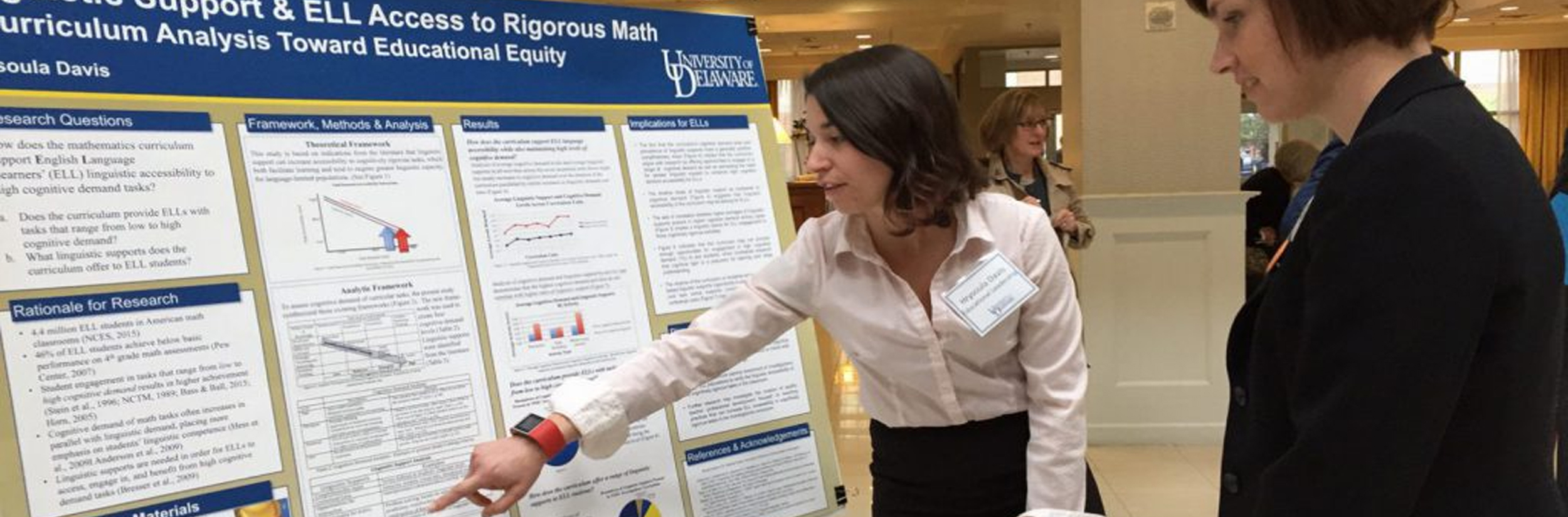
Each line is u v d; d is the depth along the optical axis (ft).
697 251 5.28
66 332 3.59
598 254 4.94
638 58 5.30
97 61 3.78
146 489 3.70
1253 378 3.28
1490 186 2.58
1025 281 4.39
